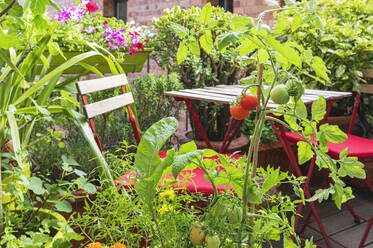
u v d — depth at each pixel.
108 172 1.20
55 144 2.00
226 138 2.39
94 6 2.70
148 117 2.83
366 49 2.78
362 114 3.04
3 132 1.41
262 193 0.73
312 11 0.76
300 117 0.77
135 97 2.89
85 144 2.07
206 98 1.88
